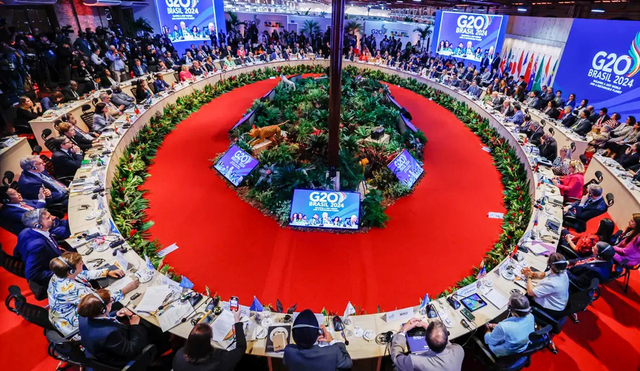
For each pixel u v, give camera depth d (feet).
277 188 25.09
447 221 24.36
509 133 33.04
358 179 25.81
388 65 60.13
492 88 47.50
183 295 14.30
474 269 19.63
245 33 70.18
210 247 21.13
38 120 29.22
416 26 77.05
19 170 26.91
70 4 57.21
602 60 39.34
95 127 30.94
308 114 38.96
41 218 15.58
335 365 10.52
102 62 44.21
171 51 55.47
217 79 49.60
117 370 11.97
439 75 53.26
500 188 28.63
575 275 16.52
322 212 22.80
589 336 16.53
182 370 10.06
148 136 32.35
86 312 11.18
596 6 50.75
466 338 13.97
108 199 21.74
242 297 17.98
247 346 12.42
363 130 34.12
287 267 19.93
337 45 21.68
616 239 19.11
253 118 37.60
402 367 10.97
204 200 25.44
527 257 16.93
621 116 37.17
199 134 35.88
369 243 21.95
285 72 59.62
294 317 13.60
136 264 15.90
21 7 50.24
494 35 57.98
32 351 14.93
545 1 59.82
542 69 49.73
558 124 34.55
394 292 18.58
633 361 15.52
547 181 23.84
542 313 14.47
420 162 31.96
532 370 14.97
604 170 26.73
